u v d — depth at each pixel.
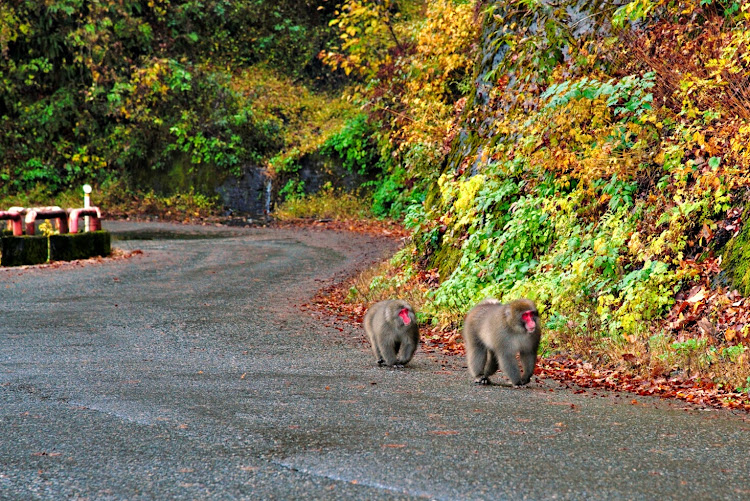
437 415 6.53
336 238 24.77
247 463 5.21
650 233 10.37
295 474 4.98
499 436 5.84
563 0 13.75
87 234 19.34
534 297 10.70
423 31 19.97
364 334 11.11
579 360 9.05
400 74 22.75
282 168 31.30
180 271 17.42
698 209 10.19
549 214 11.77
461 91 20.44
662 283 9.79
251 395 7.34
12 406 6.85
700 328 8.87
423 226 15.02
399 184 28.19
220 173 32.31
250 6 38.28
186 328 11.34
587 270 10.57
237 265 18.45
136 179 33.19
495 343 7.73
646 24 12.06
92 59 33.41
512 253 12.11
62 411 6.66
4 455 5.44
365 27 23.66
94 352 9.66
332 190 30.84
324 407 6.82
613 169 10.79
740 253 9.36
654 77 10.91
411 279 14.08
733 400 7.16
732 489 4.73
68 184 33.41
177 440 5.76
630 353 8.68
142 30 34.34
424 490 4.68
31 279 15.88
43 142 33.38
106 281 15.80
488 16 16.72
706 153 10.23
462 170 15.17
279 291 14.85
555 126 11.55
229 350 9.91
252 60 37.56
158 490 4.73
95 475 5.02
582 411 6.74
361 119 30.64
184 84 33.25
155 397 7.21
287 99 35.25
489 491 4.65
